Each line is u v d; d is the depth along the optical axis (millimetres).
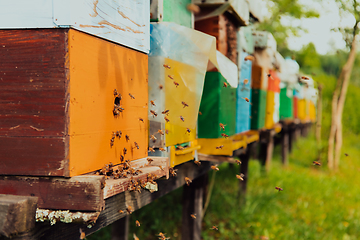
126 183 1914
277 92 8422
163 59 2752
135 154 2412
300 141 18891
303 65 15164
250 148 7684
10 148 1678
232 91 4516
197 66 2812
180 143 3236
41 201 1671
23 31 1641
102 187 1637
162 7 2889
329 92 17516
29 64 1645
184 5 3480
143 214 7613
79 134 1715
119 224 5180
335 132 13656
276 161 13797
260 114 6574
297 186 10047
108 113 2002
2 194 1647
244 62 5340
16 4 1627
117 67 2088
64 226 1832
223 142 3922
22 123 1662
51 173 1648
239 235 6871
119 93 2129
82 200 1623
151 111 2623
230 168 10953
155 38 2777
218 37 3961
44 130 1647
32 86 1646
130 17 2211
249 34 5660
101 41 1896
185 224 4715
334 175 12508
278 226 7234
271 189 9398
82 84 1726
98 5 1833
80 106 1716
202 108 3951
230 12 4098
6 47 1658
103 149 1956
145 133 2576
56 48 1623
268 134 7559
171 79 2842
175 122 2920
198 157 3912
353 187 10930
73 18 1617
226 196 8516
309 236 6797
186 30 2828
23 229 1510
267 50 6637
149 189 2174
